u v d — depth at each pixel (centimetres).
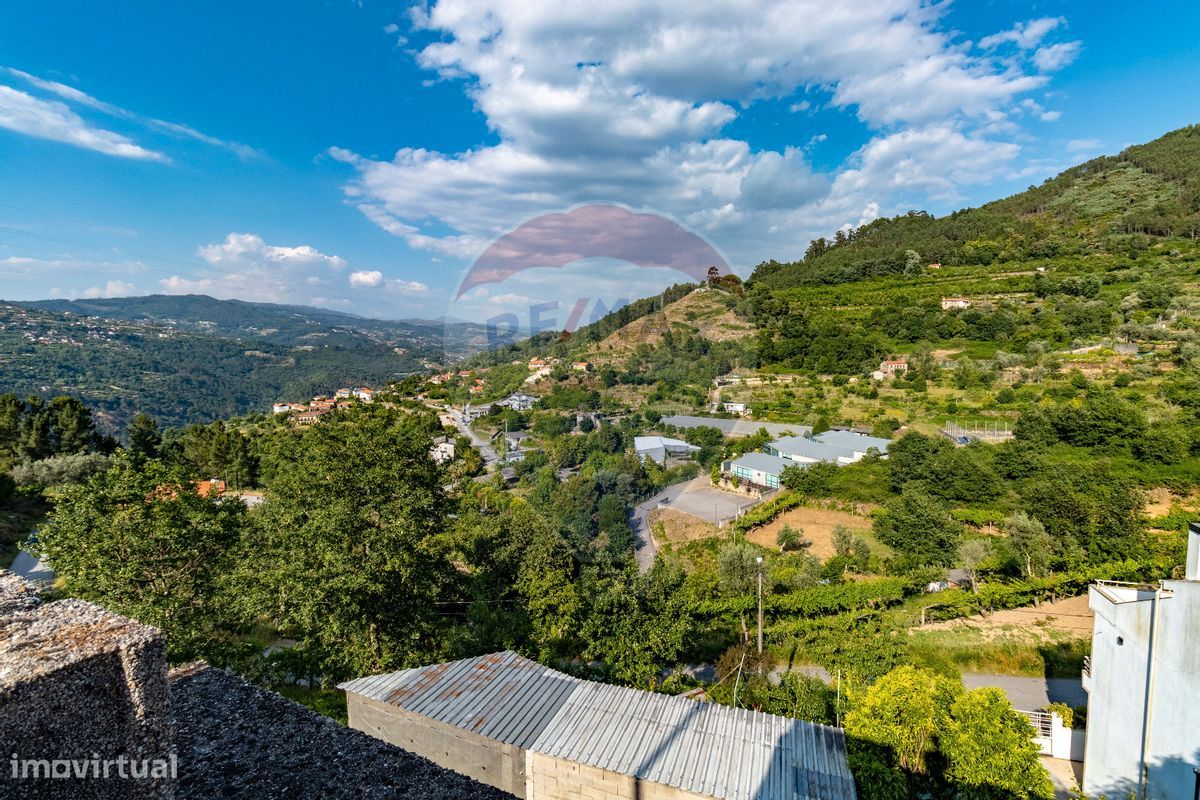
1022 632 1992
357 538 1361
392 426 1517
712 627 1922
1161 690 1000
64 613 527
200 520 1390
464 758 850
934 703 1086
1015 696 1688
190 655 1270
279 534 1380
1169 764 980
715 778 780
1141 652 1041
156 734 493
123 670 480
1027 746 1033
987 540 2672
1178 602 980
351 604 1265
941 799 1023
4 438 4438
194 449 5191
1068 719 1334
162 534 1297
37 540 1352
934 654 1870
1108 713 1120
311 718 714
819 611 2075
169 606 1288
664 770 789
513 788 831
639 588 1471
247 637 1783
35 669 437
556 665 1516
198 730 684
